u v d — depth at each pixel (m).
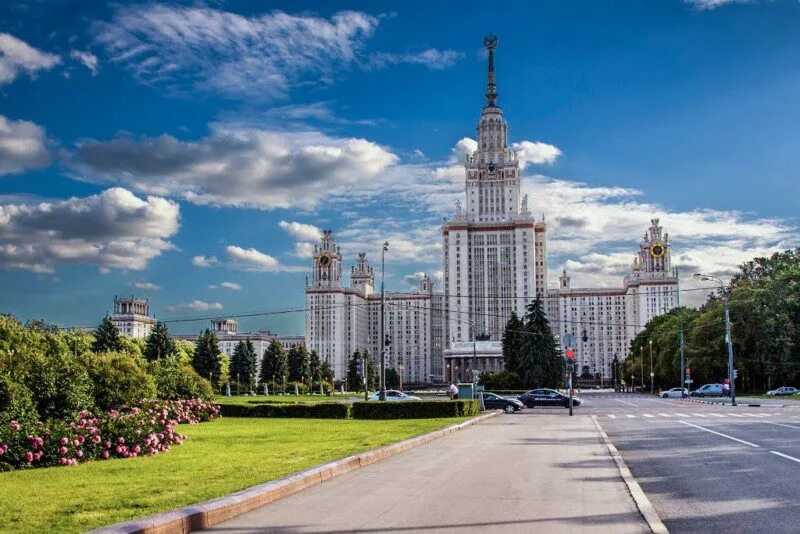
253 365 165.75
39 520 11.04
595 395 131.62
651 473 19.09
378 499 13.98
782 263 104.31
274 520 11.87
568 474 18.08
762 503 14.28
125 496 13.27
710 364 102.81
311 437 28.56
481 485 16.00
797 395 85.75
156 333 140.75
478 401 57.00
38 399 25.56
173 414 38.25
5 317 73.38
